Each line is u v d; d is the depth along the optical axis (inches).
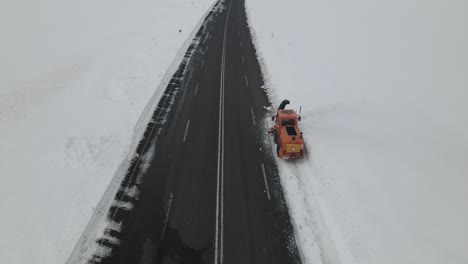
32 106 896.9
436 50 1234.0
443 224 595.2
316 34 1551.4
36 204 608.1
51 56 1286.9
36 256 522.0
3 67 1189.7
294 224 601.6
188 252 543.5
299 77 1149.1
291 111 817.5
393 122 885.8
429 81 1043.9
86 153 739.4
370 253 548.1
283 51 1390.3
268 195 660.7
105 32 1551.4
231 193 661.9
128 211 617.3
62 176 676.7
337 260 541.3
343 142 814.5
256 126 876.0
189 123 882.8
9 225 564.1
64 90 994.7
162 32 1574.8
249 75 1169.4
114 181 685.3
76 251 540.1
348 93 1033.5
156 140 816.9
